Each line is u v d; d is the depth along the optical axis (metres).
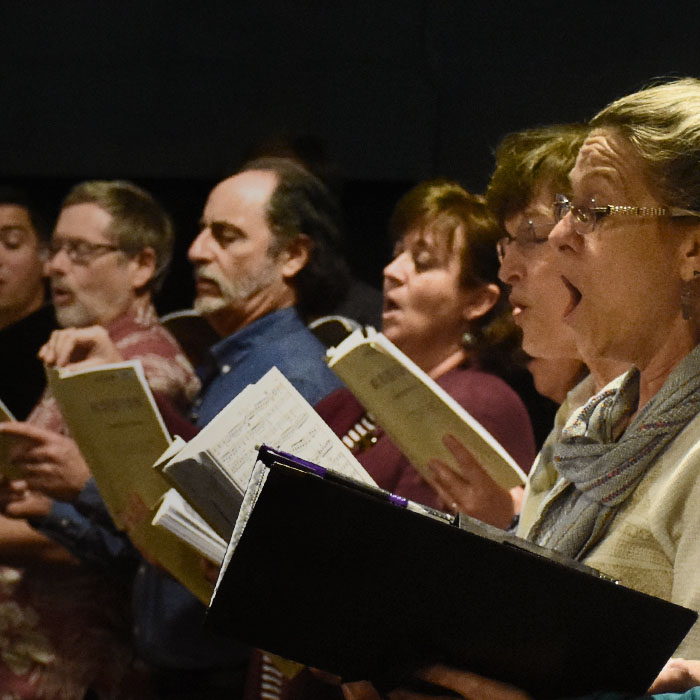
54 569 6.52
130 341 6.54
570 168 4.62
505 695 2.75
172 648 6.27
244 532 2.65
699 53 5.80
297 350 6.07
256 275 6.27
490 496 4.67
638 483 3.11
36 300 6.78
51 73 7.33
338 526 2.63
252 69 6.98
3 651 6.48
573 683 2.77
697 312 3.12
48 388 6.77
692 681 2.78
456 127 6.42
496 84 6.32
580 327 3.26
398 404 4.61
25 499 6.60
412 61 6.61
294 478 2.62
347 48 6.76
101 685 6.36
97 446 5.20
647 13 5.93
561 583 2.62
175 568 4.67
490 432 5.30
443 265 5.59
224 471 3.61
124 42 7.25
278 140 6.71
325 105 6.77
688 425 3.05
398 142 6.54
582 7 6.11
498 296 5.48
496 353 5.42
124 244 6.63
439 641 2.75
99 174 7.14
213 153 6.97
